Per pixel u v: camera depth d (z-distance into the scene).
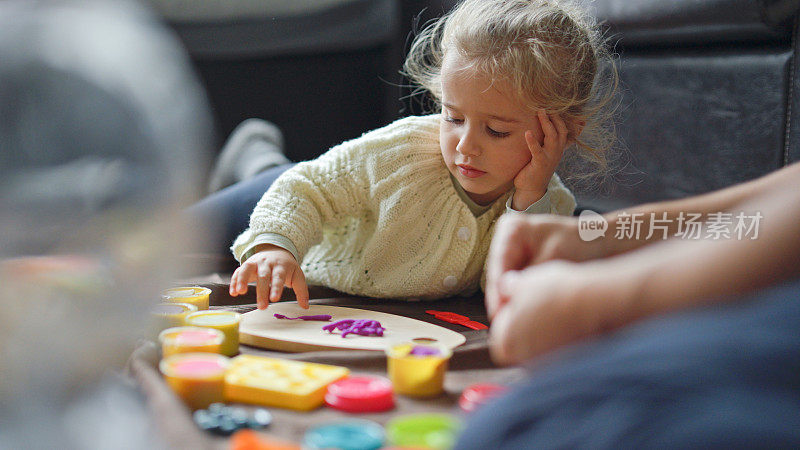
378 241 1.17
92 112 0.40
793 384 0.36
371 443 0.55
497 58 1.10
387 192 1.19
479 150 1.12
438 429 0.58
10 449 0.41
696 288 0.44
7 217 0.39
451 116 1.13
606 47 1.43
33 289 0.41
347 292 1.18
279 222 1.12
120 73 0.42
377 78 2.46
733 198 0.66
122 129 0.41
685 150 1.44
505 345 0.49
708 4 1.32
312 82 2.52
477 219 1.19
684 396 0.36
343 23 2.43
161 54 0.48
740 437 0.33
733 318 0.40
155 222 0.44
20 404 0.41
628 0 1.50
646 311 0.45
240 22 2.45
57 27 0.42
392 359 0.72
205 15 2.45
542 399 0.39
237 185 1.38
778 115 1.26
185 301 0.94
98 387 0.46
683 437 0.34
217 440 0.58
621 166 1.57
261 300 1.00
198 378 0.64
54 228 0.40
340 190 1.19
